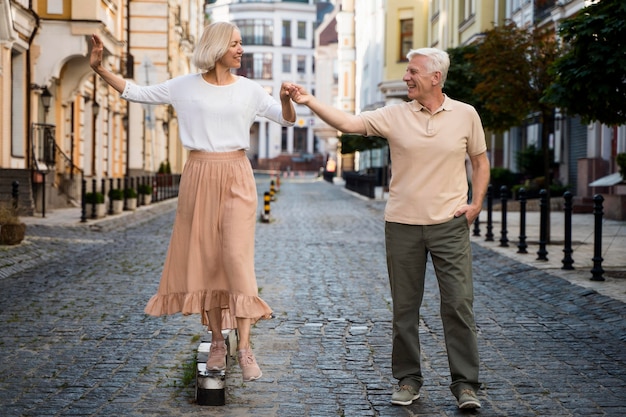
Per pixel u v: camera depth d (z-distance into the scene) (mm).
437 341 7945
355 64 86875
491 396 6047
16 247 14727
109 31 27734
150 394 6000
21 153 24984
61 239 17438
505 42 17188
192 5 61750
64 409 5609
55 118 28438
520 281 12148
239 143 5688
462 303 5719
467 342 5734
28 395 5957
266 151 122375
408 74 5691
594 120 13391
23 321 8797
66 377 6480
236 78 5785
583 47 12328
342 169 84125
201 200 5672
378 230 22266
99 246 16750
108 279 12055
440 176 5738
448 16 42781
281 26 123938
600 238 11492
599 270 11469
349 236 20219
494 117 22625
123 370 6707
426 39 47531
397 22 47906
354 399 5938
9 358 7117
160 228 21922
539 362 7113
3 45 22750
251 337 8086
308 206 35000
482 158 5840
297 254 15961
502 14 36031
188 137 5699
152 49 45344
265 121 122188
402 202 5797
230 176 5656
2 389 6121
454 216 5730
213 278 5711
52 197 26625
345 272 13266
